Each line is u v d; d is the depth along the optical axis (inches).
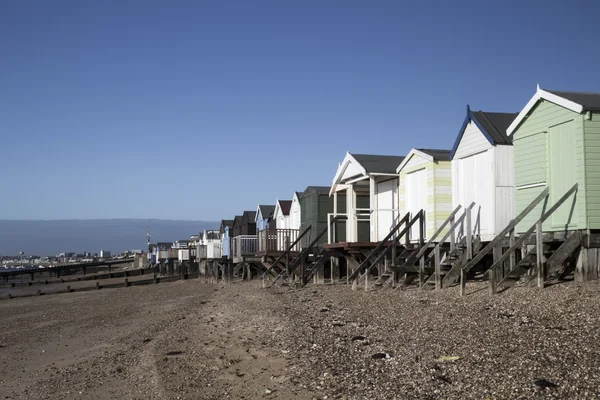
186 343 543.8
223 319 665.6
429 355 369.7
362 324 502.3
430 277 665.6
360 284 821.2
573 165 550.6
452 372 331.0
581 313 410.3
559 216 563.2
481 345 369.1
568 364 308.3
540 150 592.1
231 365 431.8
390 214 906.1
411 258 720.3
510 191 653.3
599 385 276.1
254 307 724.7
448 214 758.5
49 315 1032.2
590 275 532.4
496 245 629.3
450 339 397.7
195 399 362.6
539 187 594.2
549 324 394.6
